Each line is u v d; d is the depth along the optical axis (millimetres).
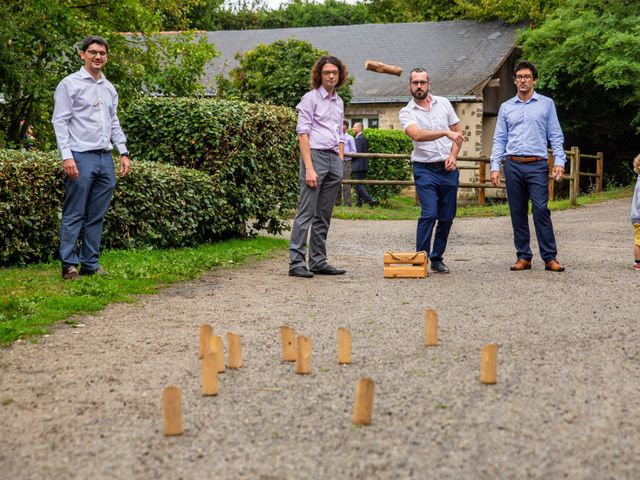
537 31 25734
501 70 28938
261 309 6527
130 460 3338
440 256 8523
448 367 4633
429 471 3154
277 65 23734
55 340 5445
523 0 29656
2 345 5297
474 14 30859
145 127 11898
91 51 7797
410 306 6562
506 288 7352
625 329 5598
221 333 5652
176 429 3598
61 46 13281
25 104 14102
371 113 27906
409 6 38062
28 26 13062
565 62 24969
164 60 16000
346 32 31859
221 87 23984
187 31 16547
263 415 3850
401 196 24859
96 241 7984
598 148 29375
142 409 3990
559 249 10438
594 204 18891
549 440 3465
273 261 9672
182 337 5539
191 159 11672
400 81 28250
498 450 3357
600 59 23719
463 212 18234
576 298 6801
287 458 3314
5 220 8508
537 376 4422
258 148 11820
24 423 3816
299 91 23422
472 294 7074
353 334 5559
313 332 5641
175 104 11750
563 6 27688
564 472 3137
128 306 6656
